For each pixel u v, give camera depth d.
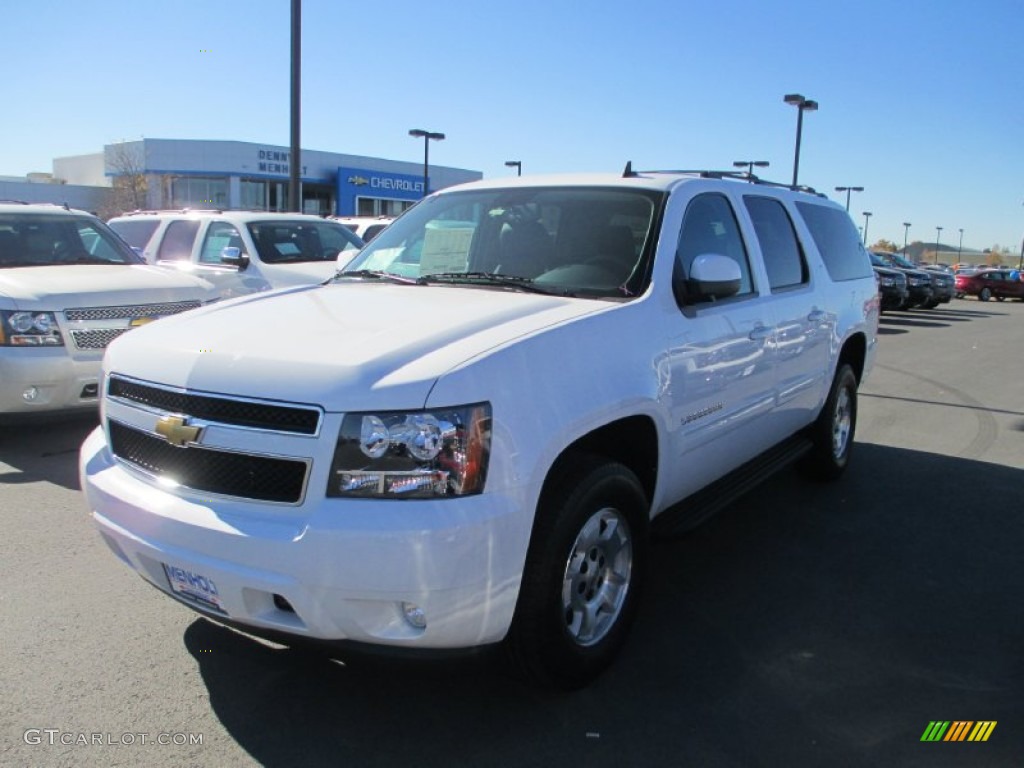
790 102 25.66
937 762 2.83
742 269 4.39
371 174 53.03
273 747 2.83
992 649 3.63
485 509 2.59
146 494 2.87
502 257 3.98
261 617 2.68
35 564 4.24
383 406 2.54
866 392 10.46
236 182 49.41
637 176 4.28
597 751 2.85
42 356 5.96
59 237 7.85
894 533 5.06
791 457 5.11
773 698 3.20
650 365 3.36
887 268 24.09
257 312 3.37
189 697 3.11
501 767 2.75
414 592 2.51
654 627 3.77
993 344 16.86
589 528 3.10
